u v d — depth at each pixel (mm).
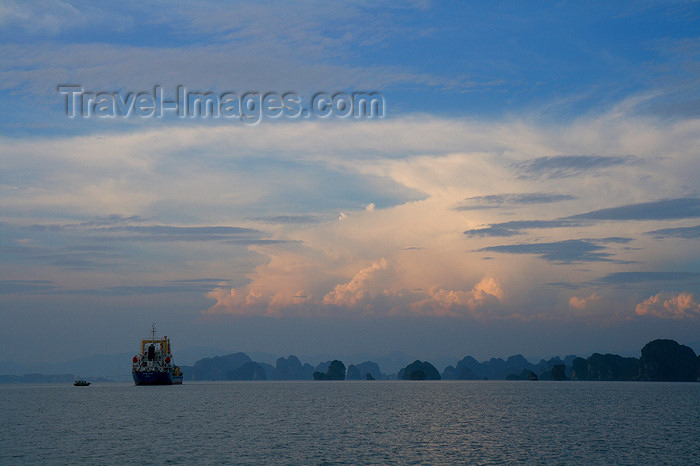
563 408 155125
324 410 146125
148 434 92438
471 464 67375
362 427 103688
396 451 75938
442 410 147125
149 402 175500
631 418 123375
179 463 67688
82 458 70688
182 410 142250
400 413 136875
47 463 67688
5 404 166250
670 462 68875
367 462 68500
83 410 141875
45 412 135875
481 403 178875
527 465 66938
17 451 75688
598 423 112000
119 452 74812
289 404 170625
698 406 163250
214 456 72000
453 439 87375
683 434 94250
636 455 73375
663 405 168375
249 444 81688
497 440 86375
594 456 72562
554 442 84438
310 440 85938
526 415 131125
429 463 67938
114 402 175125
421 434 93312
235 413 134125
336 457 71500
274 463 67812
